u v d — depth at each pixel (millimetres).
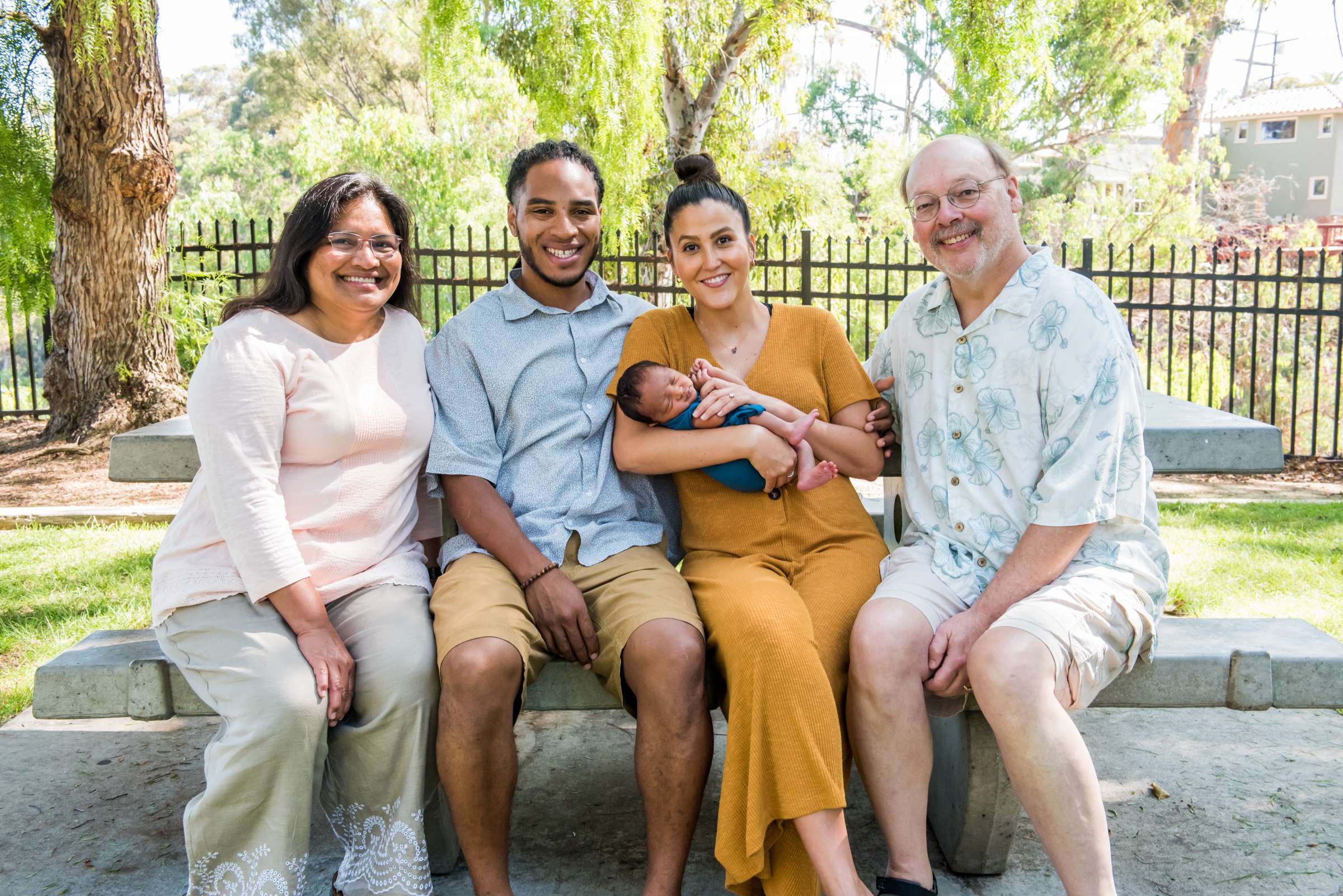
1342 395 9836
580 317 2609
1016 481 2207
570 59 7359
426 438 2383
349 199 2199
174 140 44781
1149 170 19031
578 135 8250
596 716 3410
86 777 2969
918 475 2404
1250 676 2219
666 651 2029
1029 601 2047
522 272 2623
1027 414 2197
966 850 2371
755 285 9391
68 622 4168
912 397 2402
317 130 17156
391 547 2350
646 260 8375
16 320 15633
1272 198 35750
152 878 2430
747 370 2547
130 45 7621
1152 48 19281
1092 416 2094
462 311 2580
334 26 29750
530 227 2516
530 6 7340
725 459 2354
